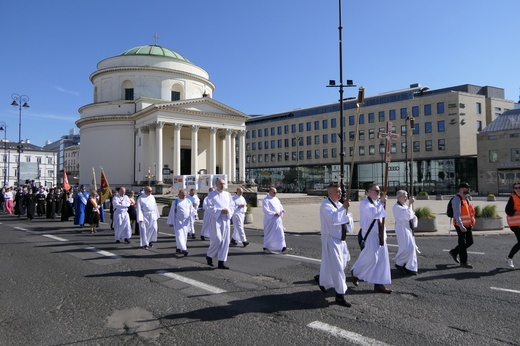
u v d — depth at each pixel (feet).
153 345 14.98
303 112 253.24
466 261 28.58
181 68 171.94
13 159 278.05
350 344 14.84
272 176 266.98
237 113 160.15
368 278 21.89
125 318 18.02
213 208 29.01
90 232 52.03
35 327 16.94
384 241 21.97
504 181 165.78
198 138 165.68
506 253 34.17
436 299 20.58
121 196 42.80
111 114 162.50
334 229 20.01
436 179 190.60
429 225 48.62
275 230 36.11
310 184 244.42
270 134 269.64
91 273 27.30
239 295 21.62
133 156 161.07
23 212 80.43
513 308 18.94
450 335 15.61
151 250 37.50
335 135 232.94
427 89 205.05
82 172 172.14
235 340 15.34
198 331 16.33
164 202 110.32
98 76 169.99
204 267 29.35
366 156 216.95
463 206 29.17
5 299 21.08
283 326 16.78
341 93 60.13
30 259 32.63
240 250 37.73
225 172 158.30
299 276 26.21
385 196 23.20
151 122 145.38
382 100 213.05
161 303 20.22
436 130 191.11
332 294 21.68
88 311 19.02
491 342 14.89
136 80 162.50
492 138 169.99
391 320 17.40
